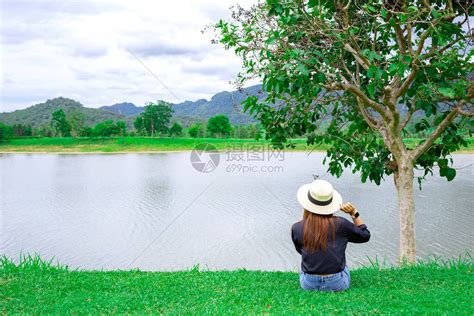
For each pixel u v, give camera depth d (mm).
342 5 8453
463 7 8062
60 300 6301
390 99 8242
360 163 9766
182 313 5496
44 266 8570
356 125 10227
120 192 31734
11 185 36906
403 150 8906
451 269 7738
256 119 9930
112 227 20266
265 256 15203
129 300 6230
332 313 5234
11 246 17266
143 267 14219
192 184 35375
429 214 20594
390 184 31828
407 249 8867
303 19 8414
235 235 18094
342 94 10000
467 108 8156
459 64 8031
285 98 9773
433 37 7984
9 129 115250
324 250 5922
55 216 23234
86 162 63344
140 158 70188
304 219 6047
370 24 9016
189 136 105312
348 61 9641
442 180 32844
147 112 107250
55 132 131000
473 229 17469
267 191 30109
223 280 7348
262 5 8516
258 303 5863
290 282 6996
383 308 5414
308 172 41344
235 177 39156
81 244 17328
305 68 7363
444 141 8742
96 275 7973
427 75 7684
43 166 57219
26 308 5980
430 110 7922
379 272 7543
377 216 20578
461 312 5223
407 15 7516
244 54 8781
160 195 29797
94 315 5598
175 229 19375
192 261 14766
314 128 10250
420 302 5672
